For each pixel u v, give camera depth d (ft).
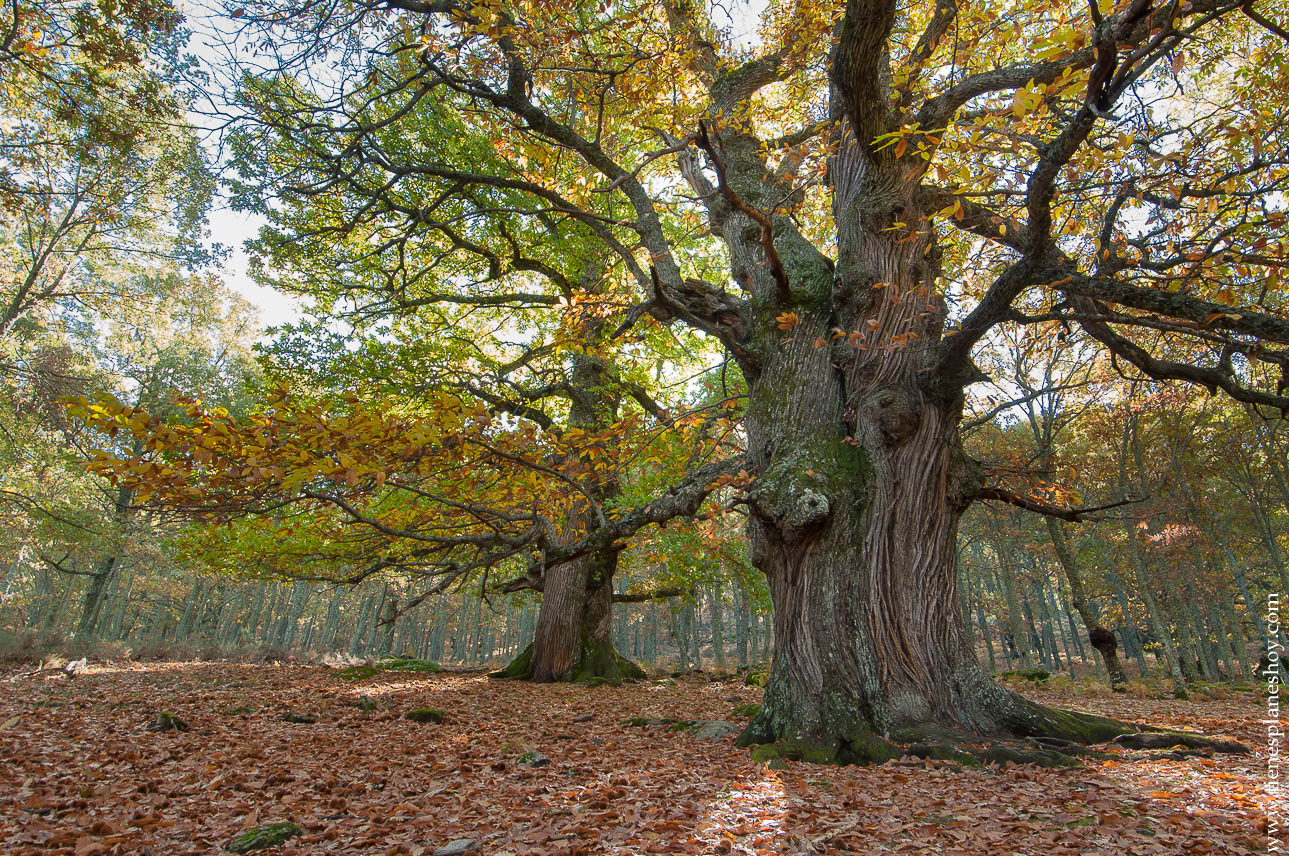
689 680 58.39
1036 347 40.32
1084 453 66.90
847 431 21.86
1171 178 16.98
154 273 76.89
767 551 21.61
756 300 25.23
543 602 51.72
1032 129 16.25
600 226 33.86
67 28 33.27
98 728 23.77
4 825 12.28
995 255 27.89
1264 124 17.38
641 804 13.56
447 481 24.47
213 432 14.49
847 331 22.25
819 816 12.39
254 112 28.32
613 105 29.17
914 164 20.94
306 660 72.33
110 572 80.18
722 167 17.47
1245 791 13.28
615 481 46.60
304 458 15.02
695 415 29.27
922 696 18.66
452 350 45.01
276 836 11.69
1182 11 10.68
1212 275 16.83
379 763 18.83
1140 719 29.30
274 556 45.39
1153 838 10.53
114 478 14.37
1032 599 133.69
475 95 27.22
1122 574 80.48
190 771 17.42
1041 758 16.26
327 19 25.62
